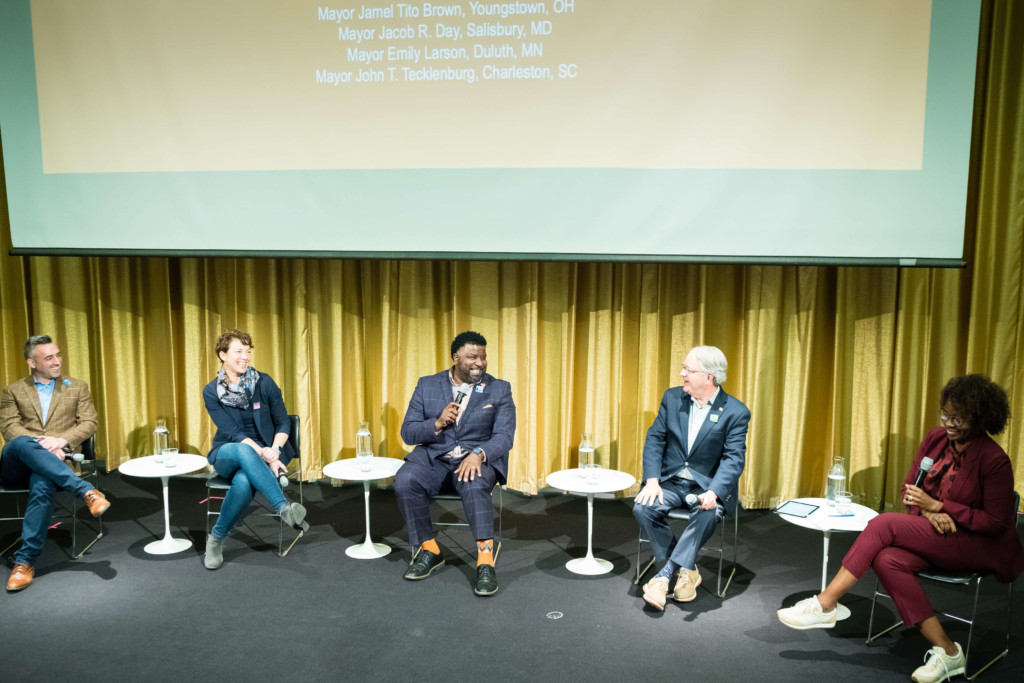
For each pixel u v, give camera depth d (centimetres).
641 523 285
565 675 231
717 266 369
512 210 343
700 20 320
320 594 286
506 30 333
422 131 344
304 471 409
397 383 401
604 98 331
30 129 368
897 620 269
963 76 309
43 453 299
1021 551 240
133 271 413
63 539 337
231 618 267
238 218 361
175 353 421
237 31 349
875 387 360
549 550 329
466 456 311
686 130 327
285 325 408
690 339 378
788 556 324
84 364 421
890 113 314
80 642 250
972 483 239
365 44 343
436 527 356
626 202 335
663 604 269
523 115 337
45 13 359
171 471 311
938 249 320
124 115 361
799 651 246
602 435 389
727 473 280
